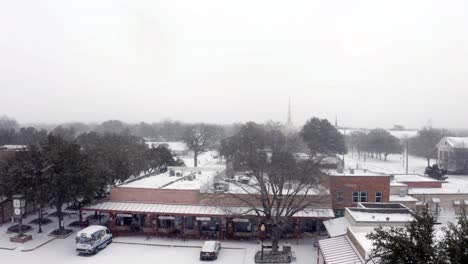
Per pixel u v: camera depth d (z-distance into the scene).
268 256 36.94
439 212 52.09
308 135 109.50
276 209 41.00
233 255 38.16
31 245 39.88
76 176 42.72
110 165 53.91
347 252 29.11
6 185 43.16
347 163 130.62
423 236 16.17
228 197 44.84
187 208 44.06
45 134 136.88
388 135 159.75
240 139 80.38
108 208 44.00
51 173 41.53
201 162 114.50
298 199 44.47
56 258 36.59
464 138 112.00
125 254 38.12
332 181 48.31
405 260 15.59
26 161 42.47
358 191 48.09
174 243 41.78
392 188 52.56
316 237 44.25
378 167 122.50
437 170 82.19
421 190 55.59
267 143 76.38
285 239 43.59
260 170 45.25
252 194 41.06
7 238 42.19
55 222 49.38
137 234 44.75
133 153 62.62
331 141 110.06
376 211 36.41
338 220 38.09
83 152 48.56
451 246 15.38
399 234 16.84
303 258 37.09
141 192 46.06
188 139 128.38
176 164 78.38
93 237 37.94
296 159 54.12
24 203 42.41
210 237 43.94
